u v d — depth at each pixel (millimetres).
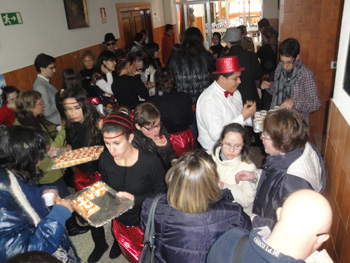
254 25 9539
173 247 1271
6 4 3691
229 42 4277
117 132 1621
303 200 898
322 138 3549
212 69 3971
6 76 3650
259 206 1562
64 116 2535
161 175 1884
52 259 911
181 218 1248
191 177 1207
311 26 3500
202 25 9648
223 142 1826
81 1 5445
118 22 7191
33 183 1483
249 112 2238
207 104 2336
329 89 3691
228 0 8766
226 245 1046
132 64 3557
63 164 2174
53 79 4621
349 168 1502
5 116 3066
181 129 2822
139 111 2051
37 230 1335
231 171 1880
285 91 2852
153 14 9211
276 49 4859
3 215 1242
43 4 4430
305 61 3662
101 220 1639
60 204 1473
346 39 1610
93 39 6023
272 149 1480
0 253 1210
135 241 1918
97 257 2465
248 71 3416
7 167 1347
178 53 3490
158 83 2756
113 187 1925
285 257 862
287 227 882
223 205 1276
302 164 1404
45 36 4473
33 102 2350
